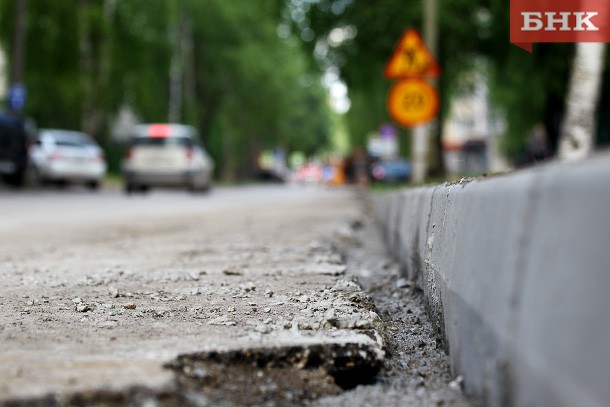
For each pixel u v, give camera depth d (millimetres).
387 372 4711
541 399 2789
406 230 8695
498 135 77500
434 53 31797
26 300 6820
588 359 2451
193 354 4355
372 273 9758
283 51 84188
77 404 3537
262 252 11461
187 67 76312
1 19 52938
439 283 5270
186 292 7172
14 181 40625
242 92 82312
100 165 44938
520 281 3117
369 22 37250
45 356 4328
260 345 4555
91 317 5824
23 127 39906
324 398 4277
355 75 38938
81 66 55375
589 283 2494
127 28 58312
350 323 5188
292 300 6539
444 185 5871
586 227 2547
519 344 3057
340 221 19281
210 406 3762
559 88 39625
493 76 45125
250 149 108625
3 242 14000
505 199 3453
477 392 3732
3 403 3455
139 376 3832
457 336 4312
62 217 22203
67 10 52906
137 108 60344
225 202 34500
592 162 2617
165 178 41594
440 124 43656
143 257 11102
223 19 74688
